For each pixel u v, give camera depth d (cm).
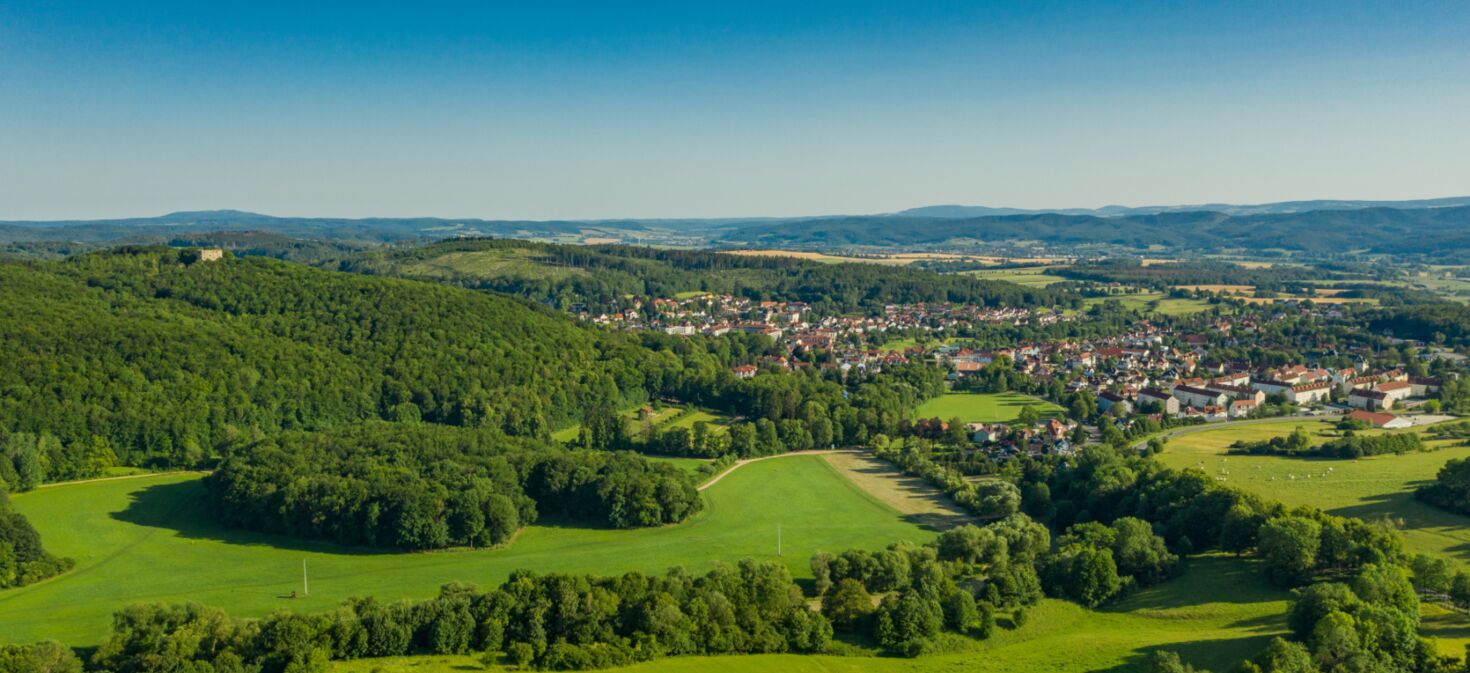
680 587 14975
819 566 16462
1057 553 17338
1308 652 12338
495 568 18288
